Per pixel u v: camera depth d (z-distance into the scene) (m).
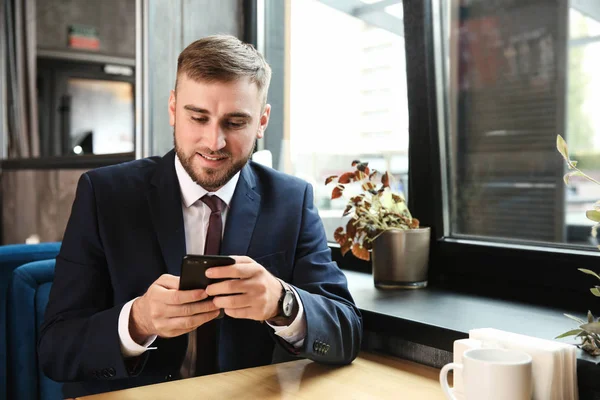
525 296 1.42
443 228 1.71
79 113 3.88
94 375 1.12
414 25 1.68
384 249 1.58
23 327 1.40
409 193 1.75
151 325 1.07
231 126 1.18
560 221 4.90
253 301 1.03
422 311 1.30
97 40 3.90
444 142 1.72
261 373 1.15
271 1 2.19
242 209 1.32
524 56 5.02
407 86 1.72
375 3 2.02
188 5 2.08
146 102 2.02
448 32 1.72
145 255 1.25
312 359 1.18
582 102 4.96
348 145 2.22
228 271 1.00
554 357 0.88
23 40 3.66
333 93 2.22
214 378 1.12
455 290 1.53
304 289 1.29
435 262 1.69
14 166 3.11
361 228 1.59
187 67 1.16
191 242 1.30
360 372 1.17
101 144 3.90
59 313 1.20
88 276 1.23
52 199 2.78
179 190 1.31
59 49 3.80
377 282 1.60
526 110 5.02
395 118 1.95
